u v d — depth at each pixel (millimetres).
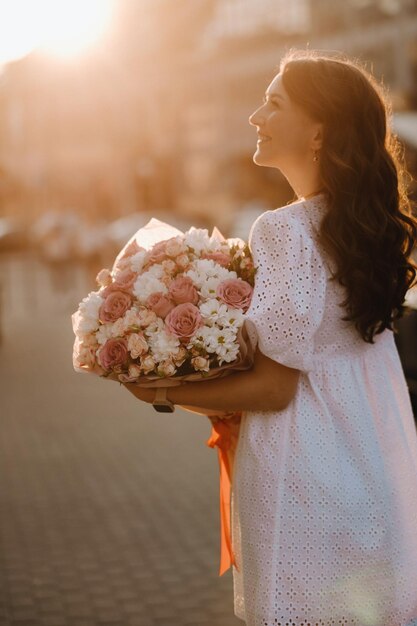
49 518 5465
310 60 2506
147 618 4047
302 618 2393
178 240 2572
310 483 2395
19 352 12766
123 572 4586
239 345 2395
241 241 2645
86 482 6227
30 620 4043
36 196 56156
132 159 50844
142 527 5262
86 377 10578
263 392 2412
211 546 4938
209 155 47719
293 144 2506
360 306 2424
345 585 2396
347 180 2438
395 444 2512
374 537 2420
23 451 7129
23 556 4844
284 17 44344
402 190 2715
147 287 2469
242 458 2484
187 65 48750
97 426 7980
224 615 4062
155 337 2430
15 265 32219
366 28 40094
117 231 28469
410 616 2498
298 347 2342
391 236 2473
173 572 4578
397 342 6801
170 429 7816
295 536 2398
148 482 6191
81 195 55094
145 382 2492
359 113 2471
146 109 50719
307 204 2475
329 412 2451
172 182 49594
